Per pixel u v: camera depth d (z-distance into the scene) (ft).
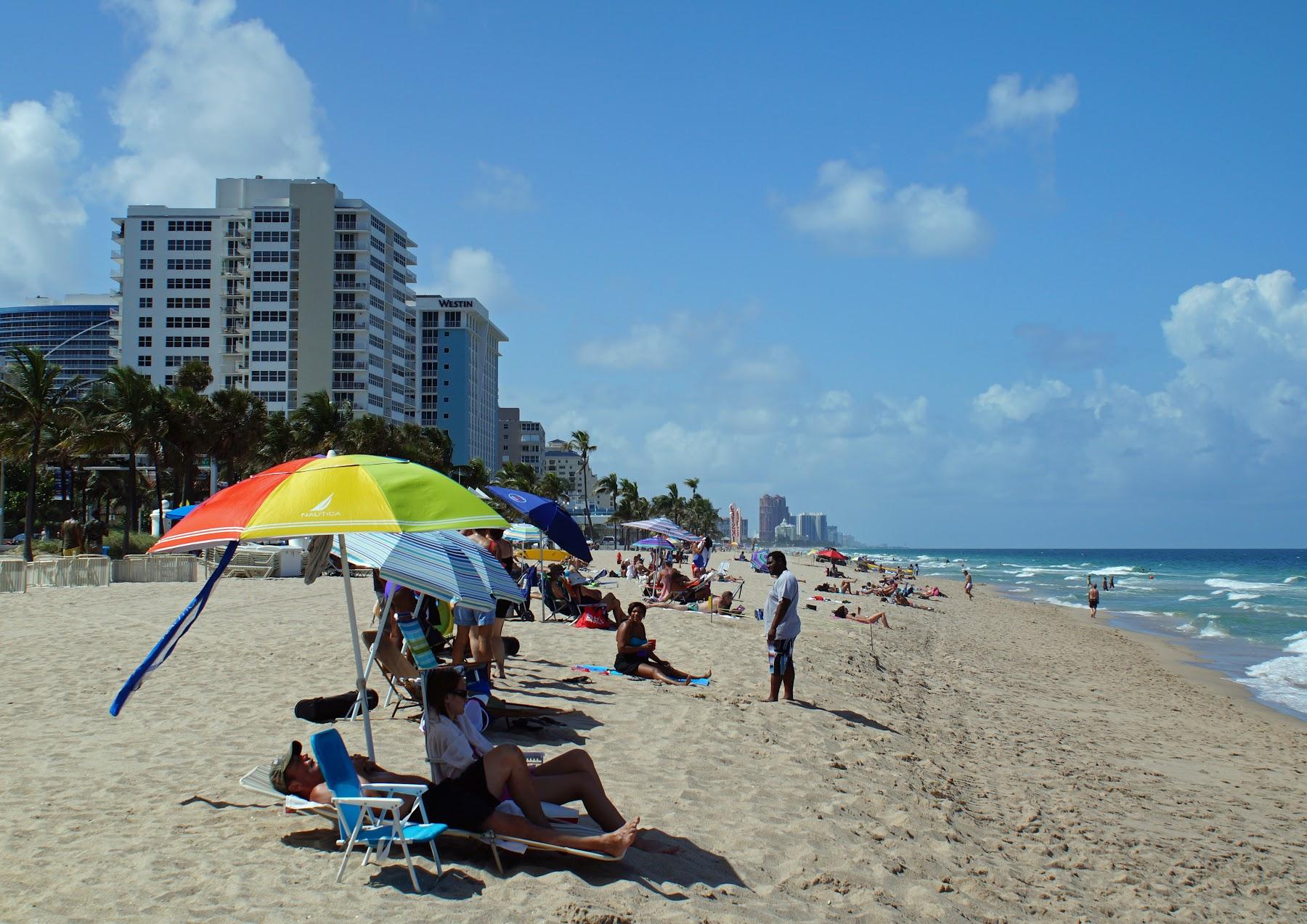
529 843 18.21
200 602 19.86
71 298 578.25
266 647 46.11
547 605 65.41
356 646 22.06
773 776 27.99
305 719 25.98
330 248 373.61
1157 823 31.78
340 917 15.89
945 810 27.96
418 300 564.71
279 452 214.48
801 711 38.24
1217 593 217.56
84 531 137.80
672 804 24.13
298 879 17.39
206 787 22.97
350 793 18.42
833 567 226.79
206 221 386.93
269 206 375.25
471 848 19.31
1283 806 36.40
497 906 16.63
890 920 18.85
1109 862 26.09
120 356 386.73
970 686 60.54
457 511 19.07
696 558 127.54
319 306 371.97
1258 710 63.62
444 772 19.29
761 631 64.75
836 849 22.44
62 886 16.65
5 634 52.39
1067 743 44.50
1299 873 27.61
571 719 32.83
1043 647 95.45
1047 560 570.87
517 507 39.63
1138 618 144.87
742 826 23.07
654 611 77.36
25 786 22.74
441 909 16.39
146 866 17.69
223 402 181.88
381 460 20.07
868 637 76.28
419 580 20.80
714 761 28.76
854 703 43.16
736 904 18.25
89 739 27.66
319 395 217.56
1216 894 24.95
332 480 19.13
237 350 384.88
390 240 402.11
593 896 17.33
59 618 61.46
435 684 19.61
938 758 35.70
